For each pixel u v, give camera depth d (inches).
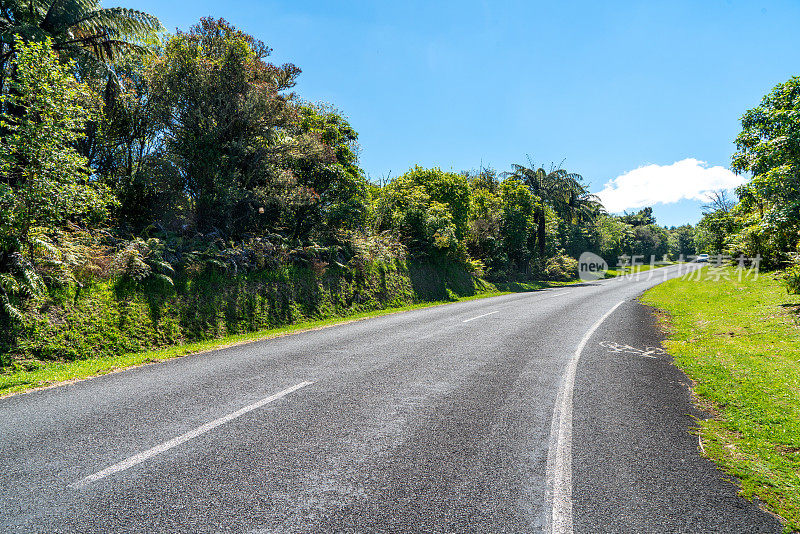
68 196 343.0
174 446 150.9
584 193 1654.8
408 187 1122.7
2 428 167.9
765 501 119.6
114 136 573.9
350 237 751.7
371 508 114.4
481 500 118.6
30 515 109.4
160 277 409.4
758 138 412.8
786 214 384.5
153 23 569.6
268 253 578.9
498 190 1526.8
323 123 818.8
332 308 627.8
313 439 157.8
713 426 171.9
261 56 633.6
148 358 301.0
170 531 103.8
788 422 172.4
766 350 294.8
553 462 140.9
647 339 354.9
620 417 181.0
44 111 339.0
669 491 123.9
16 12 501.0
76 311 350.0
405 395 210.1
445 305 725.9
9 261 330.0
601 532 105.0
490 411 187.9
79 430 165.5
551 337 363.9
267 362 285.7
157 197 584.1
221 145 582.2
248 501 117.0
